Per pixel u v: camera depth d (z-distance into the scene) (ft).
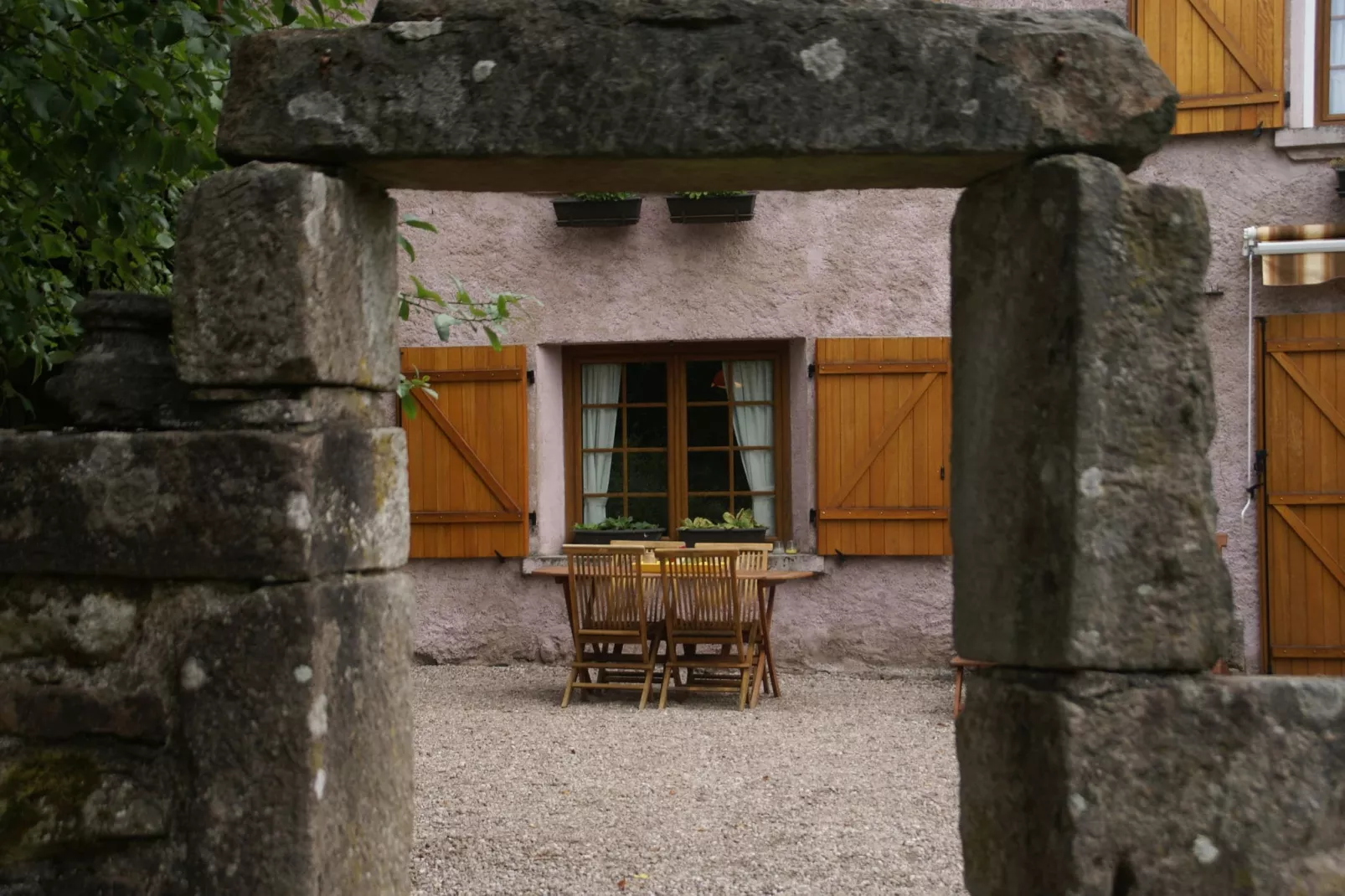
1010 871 10.60
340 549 10.63
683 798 19.86
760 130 10.23
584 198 30.42
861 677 30.50
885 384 30.35
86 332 10.98
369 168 10.73
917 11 10.41
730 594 26.71
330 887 10.32
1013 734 10.62
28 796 10.48
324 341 10.37
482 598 31.73
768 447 31.86
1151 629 10.18
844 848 17.29
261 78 10.52
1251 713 10.24
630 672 30.50
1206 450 10.35
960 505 11.44
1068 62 10.36
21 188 15.81
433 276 31.78
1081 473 10.12
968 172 10.89
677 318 31.22
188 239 10.33
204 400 10.48
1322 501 28.32
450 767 21.93
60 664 10.57
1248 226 28.96
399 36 10.48
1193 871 10.14
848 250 30.81
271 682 10.17
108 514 10.42
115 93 14.46
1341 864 10.20
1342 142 28.32
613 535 31.17
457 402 31.37
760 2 10.40
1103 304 10.19
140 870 10.33
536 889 15.56
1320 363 28.37
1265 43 28.68
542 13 10.44
